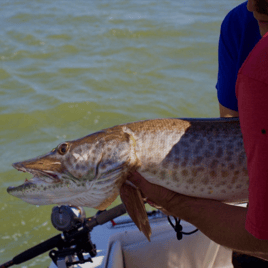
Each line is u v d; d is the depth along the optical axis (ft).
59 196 6.07
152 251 8.99
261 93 3.18
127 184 5.68
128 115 36.76
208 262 9.13
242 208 4.28
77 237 7.58
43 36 54.75
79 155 5.81
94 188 5.86
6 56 48.73
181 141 5.57
